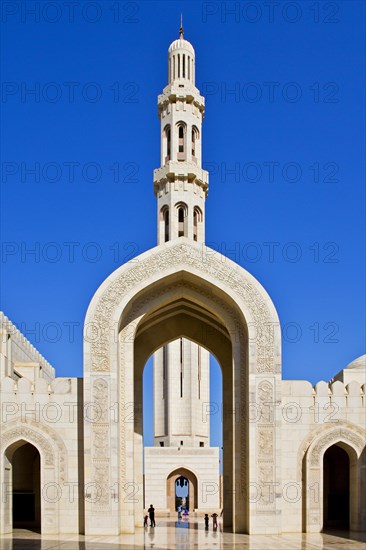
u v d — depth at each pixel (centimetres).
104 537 4575
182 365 9669
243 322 5147
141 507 5628
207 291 5291
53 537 4556
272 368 4966
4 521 4766
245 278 5100
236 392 5097
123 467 4959
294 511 4878
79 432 4906
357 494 4919
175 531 5194
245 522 4916
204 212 6225
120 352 5122
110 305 4997
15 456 5622
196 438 9488
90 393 4847
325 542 4194
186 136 6181
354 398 5041
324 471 5550
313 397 5034
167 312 5828
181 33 6562
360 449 4969
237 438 5034
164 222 6091
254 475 4822
